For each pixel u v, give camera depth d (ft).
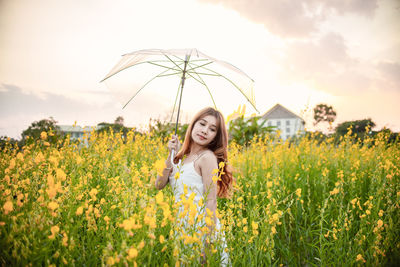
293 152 14.56
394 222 7.04
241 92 9.07
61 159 7.72
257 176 11.35
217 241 5.12
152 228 3.78
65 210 4.69
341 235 6.66
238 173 10.86
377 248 5.91
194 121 7.99
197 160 7.33
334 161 12.81
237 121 27.55
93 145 10.60
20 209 4.66
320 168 12.50
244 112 9.82
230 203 7.27
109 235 4.32
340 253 6.82
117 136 12.41
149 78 9.63
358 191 10.28
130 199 4.80
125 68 8.98
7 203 3.99
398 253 5.99
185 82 9.70
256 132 26.50
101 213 5.39
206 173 7.11
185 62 8.91
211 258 4.63
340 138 15.30
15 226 3.99
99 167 8.81
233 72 8.78
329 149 15.02
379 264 5.77
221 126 7.88
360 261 5.98
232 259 5.99
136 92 9.66
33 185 5.50
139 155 12.30
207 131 7.59
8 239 3.80
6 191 4.81
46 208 4.20
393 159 12.04
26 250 3.74
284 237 8.42
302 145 15.53
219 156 7.99
